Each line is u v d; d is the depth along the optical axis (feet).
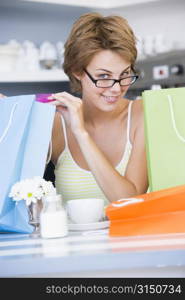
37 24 10.90
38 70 9.80
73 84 5.68
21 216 4.17
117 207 4.08
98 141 6.06
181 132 4.52
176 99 4.55
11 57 9.47
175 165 4.48
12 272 3.05
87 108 5.96
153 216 4.11
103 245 3.32
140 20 11.28
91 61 5.11
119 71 5.07
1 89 10.59
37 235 4.05
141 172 5.63
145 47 10.58
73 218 4.27
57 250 3.26
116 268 3.02
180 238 3.41
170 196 4.01
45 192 4.23
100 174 5.25
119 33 4.99
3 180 4.19
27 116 4.38
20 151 4.34
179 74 9.97
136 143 5.78
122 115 6.07
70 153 5.96
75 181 5.84
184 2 10.93
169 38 11.16
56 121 6.12
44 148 4.43
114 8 11.14
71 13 11.08
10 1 9.96
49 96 5.33
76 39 5.16
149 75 10.30
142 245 3.23
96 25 5.12
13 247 3.51
